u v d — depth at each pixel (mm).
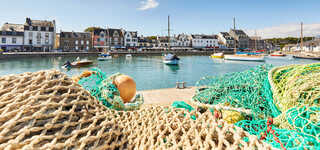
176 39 96750
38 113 1730
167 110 2482
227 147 1599
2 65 32312
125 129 2258
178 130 1956
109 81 4848
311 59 48562
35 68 29344
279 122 2947
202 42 97875
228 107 4195
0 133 1510
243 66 35594
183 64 39125
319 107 2623
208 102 5043
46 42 61625
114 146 1913
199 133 1822
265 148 1510
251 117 3955
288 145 2152
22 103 1807
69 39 67000
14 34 55688
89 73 5391
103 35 73688
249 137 1662
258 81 4668
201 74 24859
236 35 99125
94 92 4410
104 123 2021
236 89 4902
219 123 1913
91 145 1762
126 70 28562
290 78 3693
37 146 1522
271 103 3846
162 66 34594
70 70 27344
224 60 49469
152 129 2125
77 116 1964
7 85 2078
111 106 4277
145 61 45188
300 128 2416
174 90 10492
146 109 2654
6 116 1641
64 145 1612
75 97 2158
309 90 3113
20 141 1506
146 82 19000
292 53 68125
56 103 1907
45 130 1654
